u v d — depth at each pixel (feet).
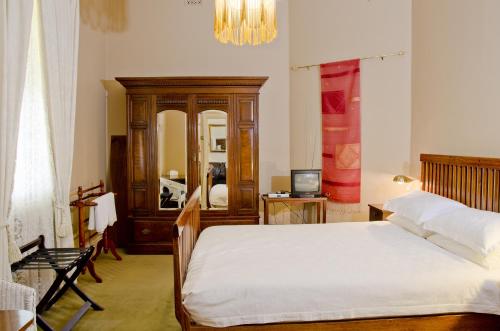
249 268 6.74
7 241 7.13
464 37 9.76
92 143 13.67
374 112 13.12
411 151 12.59
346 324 6.16
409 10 12.41
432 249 7.79
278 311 6.04
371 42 13.03
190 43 14.84
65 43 9.66
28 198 8.51
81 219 10.54
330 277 6.31
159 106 13.51
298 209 14.89
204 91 13.47
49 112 8.97
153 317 8.64
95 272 11.49
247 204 13.70
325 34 13.83
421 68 11.87
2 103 6.85
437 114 11.02
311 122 14.34
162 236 13.71
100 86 14.42
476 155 9.37
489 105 8.89
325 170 14.11
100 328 8.12
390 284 6.19
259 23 7.44
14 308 5.04
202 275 6.46
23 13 7.43
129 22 14.83
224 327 5.99
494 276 6.38
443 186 10.41
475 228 6.96
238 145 13.60
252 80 13.38
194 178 13.60
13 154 7.29
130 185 13.60
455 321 6.28
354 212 13.52
